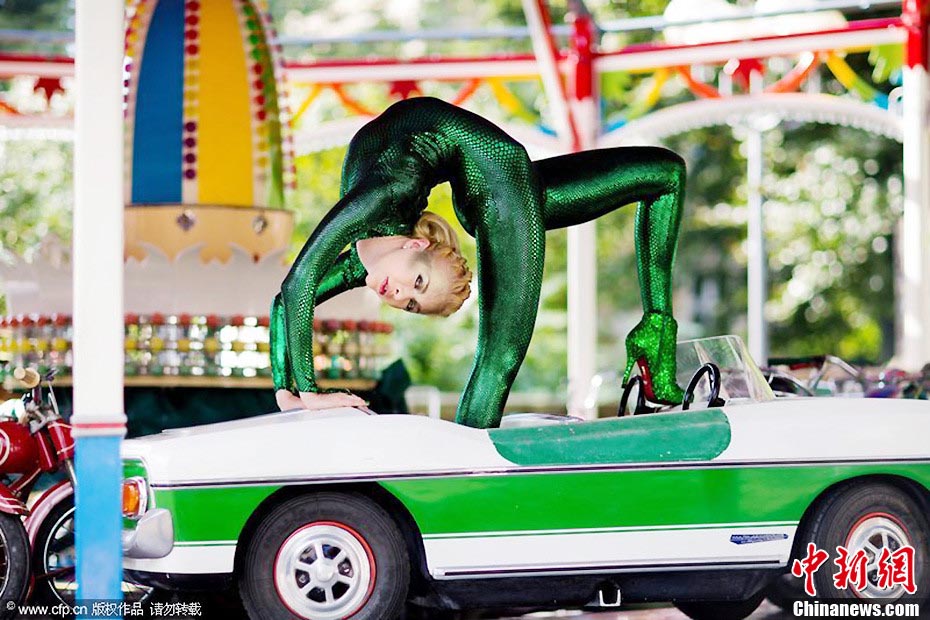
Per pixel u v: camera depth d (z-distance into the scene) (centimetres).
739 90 2080
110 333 729
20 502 825
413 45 3341
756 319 2114
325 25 3322
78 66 729
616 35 3084
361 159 844
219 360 1196
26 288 1220
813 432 786
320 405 799
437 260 830
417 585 771
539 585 763
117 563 724
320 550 738
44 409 880
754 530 773
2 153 3011
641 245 909
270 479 730
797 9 1583
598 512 756
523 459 751
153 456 732
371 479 737
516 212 839
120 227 732
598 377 1175
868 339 3189
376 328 1273
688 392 843
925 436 797
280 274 1223
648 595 779
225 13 1295
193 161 1285
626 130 1677
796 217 3156
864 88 1609
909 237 1556
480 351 846
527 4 1609
